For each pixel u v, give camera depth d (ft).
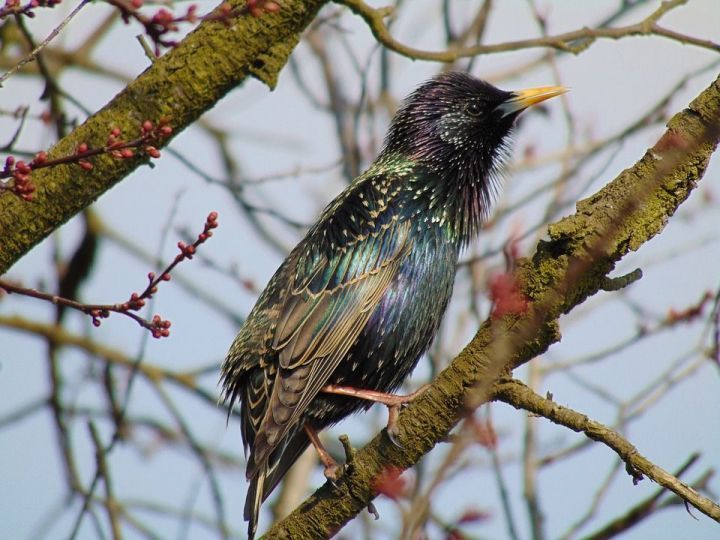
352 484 27.94
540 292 25.45
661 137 25.26
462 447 25.66
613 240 25.05
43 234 29.48
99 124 29.73
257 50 30.66
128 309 24.02
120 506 41.27
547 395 26.09
